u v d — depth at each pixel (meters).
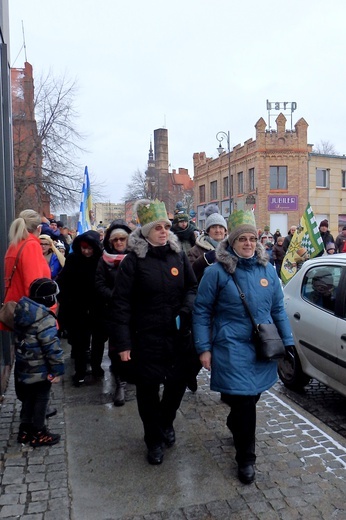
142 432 4.06
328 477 3.27
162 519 2.84
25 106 20.62
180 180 86.31
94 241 5.25
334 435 3.93
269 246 16.16
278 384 5.70
